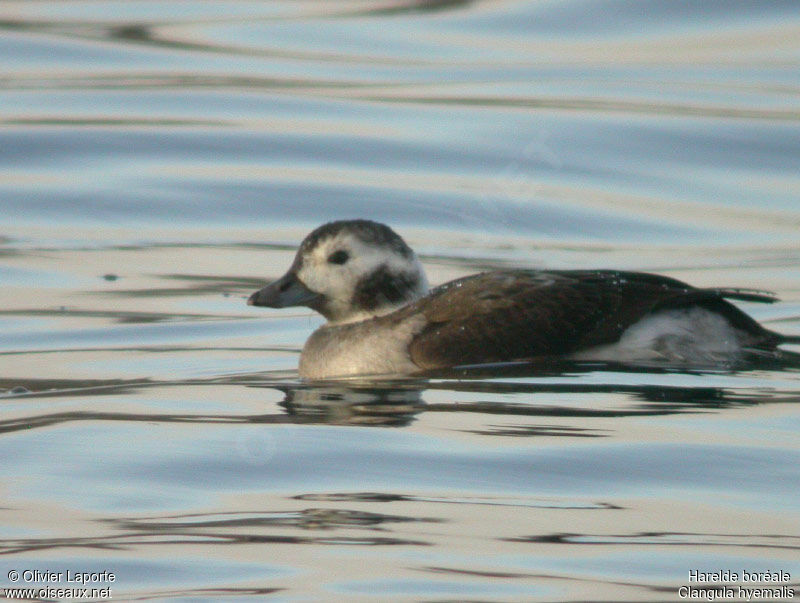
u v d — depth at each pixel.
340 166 20.88
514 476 8.79
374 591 7.12
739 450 9.16
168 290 15.82
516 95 23.95
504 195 19.58
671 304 11.55
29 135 21.75
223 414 10.39
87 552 7.64
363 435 9.66
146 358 12.76
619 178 20.48
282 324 14.35
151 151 21.38
